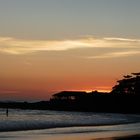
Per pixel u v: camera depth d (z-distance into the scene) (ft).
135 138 135.44
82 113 578.66
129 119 333.42
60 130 168.14
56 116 410.31
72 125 207.31
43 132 155.12
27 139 126.52
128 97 639.76
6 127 173.58
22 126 182.29
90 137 136.05
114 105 646.33
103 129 181.16
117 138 134.00
